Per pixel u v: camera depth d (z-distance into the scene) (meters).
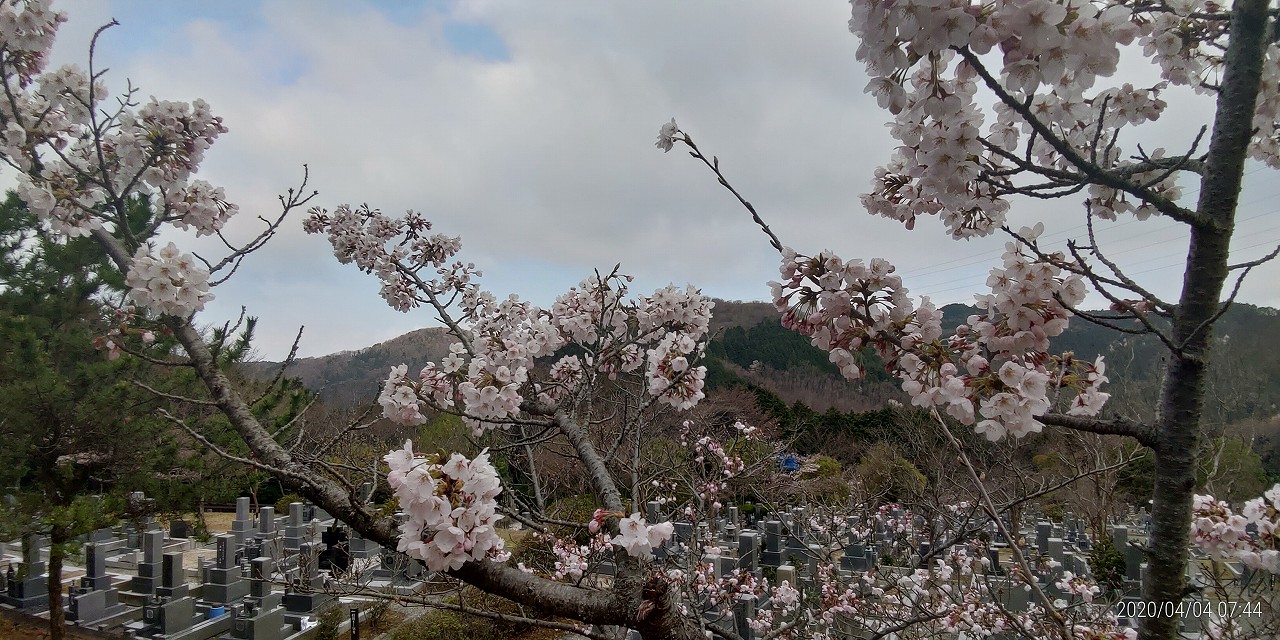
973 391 1.89
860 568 9.05
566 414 3.64
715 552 5.98
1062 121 2.15
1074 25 1.40
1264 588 3.60
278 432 2.53
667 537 2.16
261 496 18.12
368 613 9.80
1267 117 2.12
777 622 6.91
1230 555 2.88
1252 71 1.73
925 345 1.96
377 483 2.35
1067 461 8.96
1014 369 1.82
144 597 10.14
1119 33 1.45
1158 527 1.76
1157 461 1.77
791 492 9.95
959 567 6.06
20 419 7.39
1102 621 5.20
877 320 1.99
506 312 4.78
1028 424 1.82
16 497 7.74
